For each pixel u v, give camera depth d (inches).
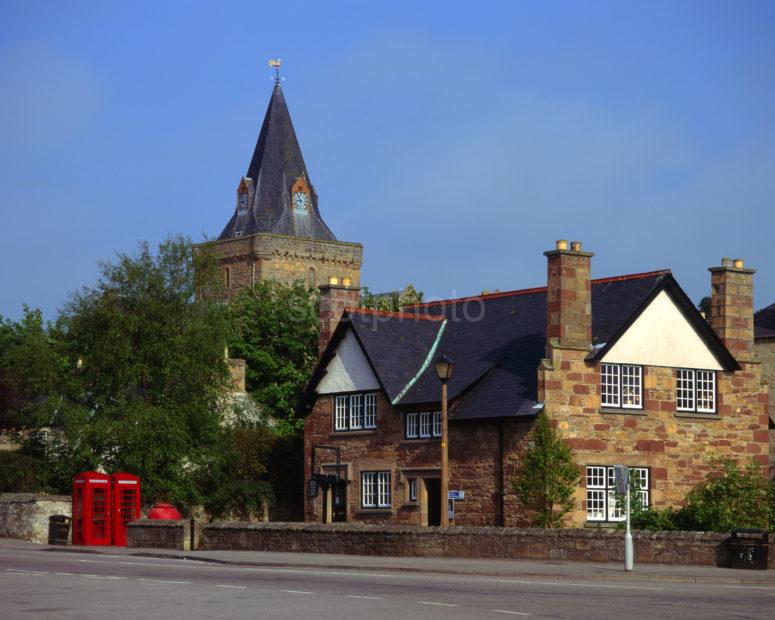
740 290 1932.8
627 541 1205.1
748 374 1915.6
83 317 2156.7
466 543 1401.3
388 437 1943.9
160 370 2140.7
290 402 2719.0
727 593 982.4
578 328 1759.4
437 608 813.2
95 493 1704.0
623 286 1862.7
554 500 1691.7
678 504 1817.2
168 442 2090.3
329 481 2001.7
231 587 959.0
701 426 1854.1
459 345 1988.2
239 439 2226.9
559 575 1153.4
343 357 2038.6
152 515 1717.5
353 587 977.5
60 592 905.5
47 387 2133.4
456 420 1825.8
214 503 2188.7
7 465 2116.1
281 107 4995.1
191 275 2220.7
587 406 1753.2
